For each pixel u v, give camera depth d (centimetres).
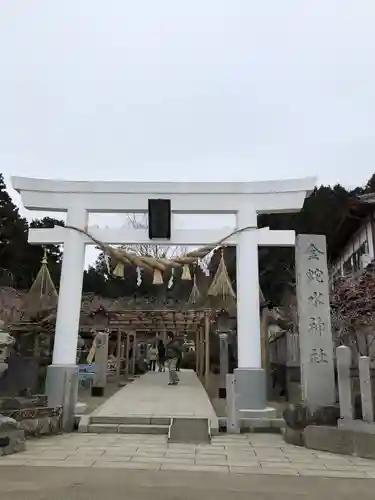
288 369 1819
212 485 610
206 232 1368
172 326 2738
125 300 3011
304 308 1155
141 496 548
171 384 2194
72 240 1347
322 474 692
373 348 1423
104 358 1945
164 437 1047
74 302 1304
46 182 1378
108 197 1377
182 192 1373
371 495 573
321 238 1208
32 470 687
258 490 588
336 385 1142
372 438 822
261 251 3444
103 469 701
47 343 2030
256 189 1373
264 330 1855
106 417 1167
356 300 1486
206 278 3500
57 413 1098
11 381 1714
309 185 1354
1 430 820
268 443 988
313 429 930
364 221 2477
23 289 3161
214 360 2611
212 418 1172
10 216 3759
